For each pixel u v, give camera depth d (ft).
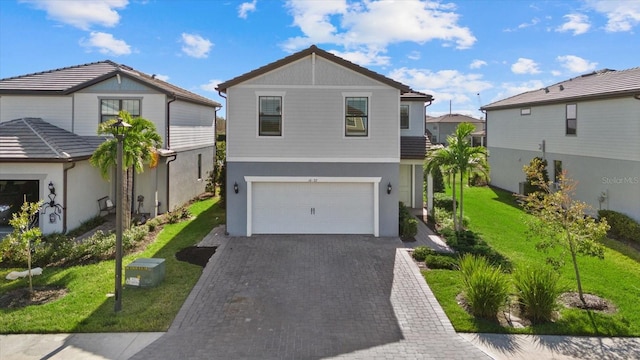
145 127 47.52
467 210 69.46
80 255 39.58
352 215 51.21
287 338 25.48
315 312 29.25
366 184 50.85
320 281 35.14
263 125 49.80
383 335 26.07
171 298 30.91
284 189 50.78
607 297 32.48
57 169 49.70
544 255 44.11
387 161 50.21
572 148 68.64
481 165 49.03
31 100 62.13
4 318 27.09
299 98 49.49
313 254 42.73
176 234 50.60
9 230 49.88
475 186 100.73
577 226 31.01
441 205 68.08
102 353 23.39
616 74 69.87
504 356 23.85
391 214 50.67
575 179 67.72
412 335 26.13
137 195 62.49
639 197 53.47
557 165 73.36
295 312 29.19
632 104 54.65
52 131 57.67
